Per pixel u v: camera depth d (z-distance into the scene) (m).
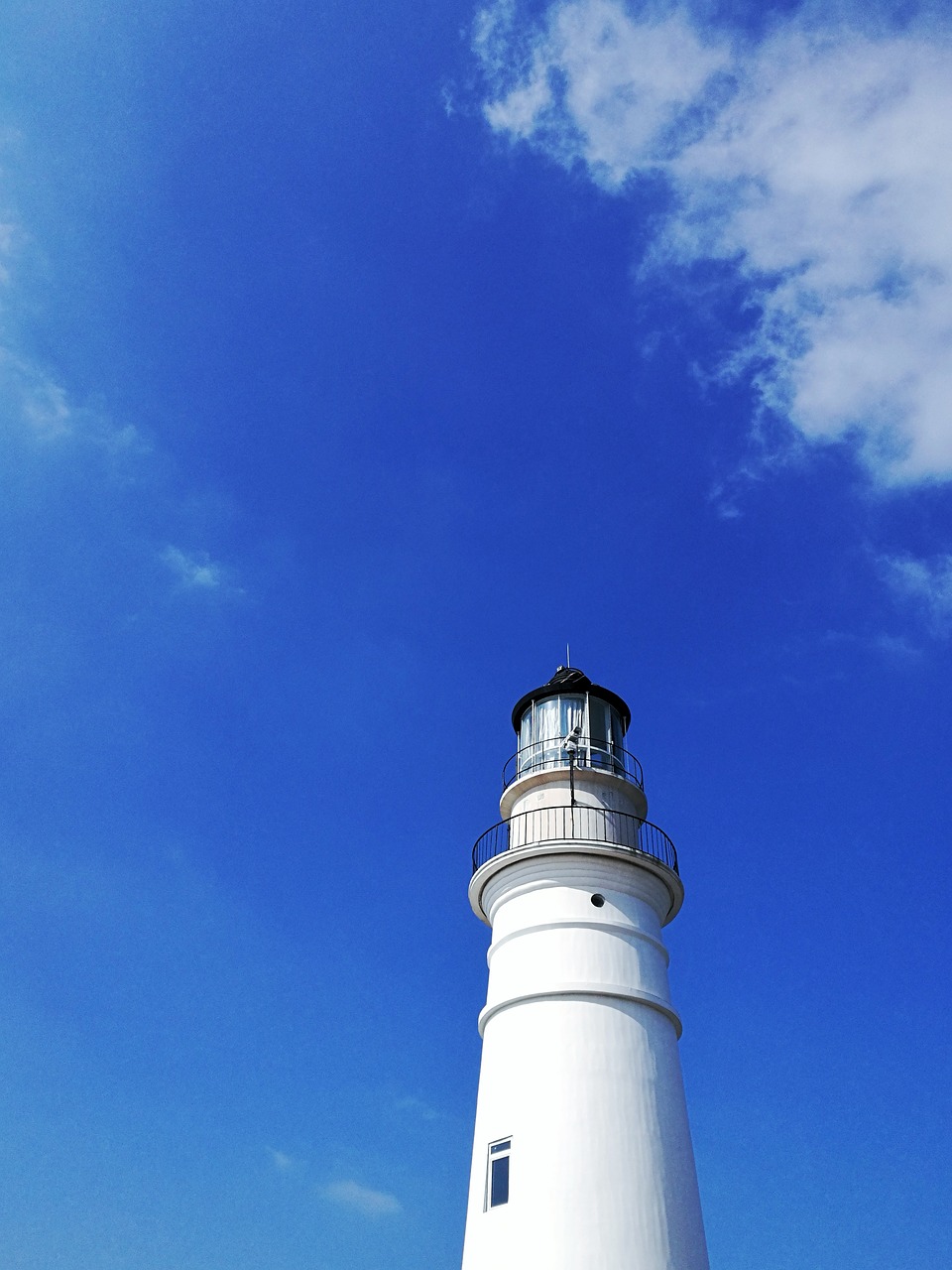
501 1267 20.38
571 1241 20.02
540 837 24.75
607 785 25.61
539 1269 19.92
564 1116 21.31
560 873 24.08
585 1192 20.50
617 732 27.23
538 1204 20.55
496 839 25.56
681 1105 22.56
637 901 24.28
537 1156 21.06
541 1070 21.97
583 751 25.94
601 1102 21.44
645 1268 19.91
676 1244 20.42
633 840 25.20
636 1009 22.84
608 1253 19.91
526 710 27.83
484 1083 23.00
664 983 23.88
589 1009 22.50
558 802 25.17
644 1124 21.44
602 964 22.98
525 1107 21.73
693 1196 21.52
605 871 24.19
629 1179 20.73
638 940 23.67
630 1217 20.31
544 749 26.50
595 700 27.06
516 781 25.98
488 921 26.00
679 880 25.20
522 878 24.42
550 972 22.92
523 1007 22.97
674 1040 23.59
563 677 27.80
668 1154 21.41
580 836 24.45
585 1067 21.83
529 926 23.70
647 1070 22.16
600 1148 20.95
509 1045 22.72
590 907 23.69
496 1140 21.89
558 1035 22.25
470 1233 21.50
